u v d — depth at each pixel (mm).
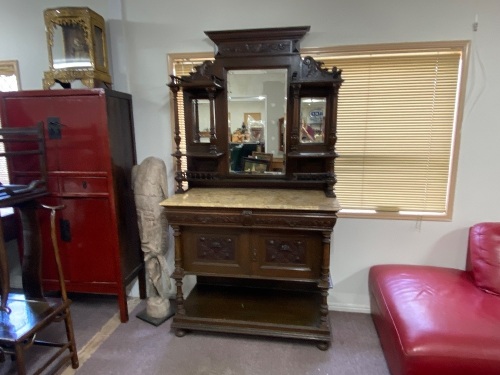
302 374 1767
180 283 2043
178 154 2184
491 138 2061
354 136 2225
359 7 2045
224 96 2207
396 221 2248
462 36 1979
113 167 2113
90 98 2016
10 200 1612
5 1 2410
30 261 1868
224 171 2305
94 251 2203
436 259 2258
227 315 2080
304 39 2137
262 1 2137
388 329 1745
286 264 1963
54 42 2092
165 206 1927
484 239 1951
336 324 2225
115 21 2295
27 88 2516
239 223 1891
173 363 1858
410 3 1993
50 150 2104
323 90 2088
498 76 1986
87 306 2492
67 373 1775
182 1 2219
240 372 1788
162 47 2303
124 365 1843
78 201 2152
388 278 2037
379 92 2143
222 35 2121
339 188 2311
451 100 2090
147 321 2254
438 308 1667
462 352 1409
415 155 2189
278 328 1971
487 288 1841
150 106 2395
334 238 2342
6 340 1388
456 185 2146
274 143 2221
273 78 2150
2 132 1868
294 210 1804
